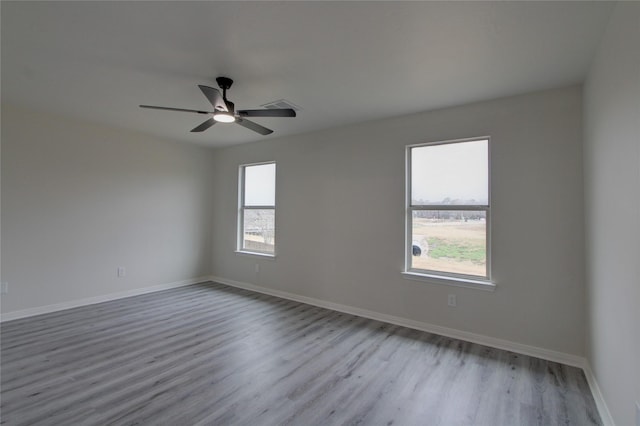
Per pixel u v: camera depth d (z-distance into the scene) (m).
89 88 3.01
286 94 3.08
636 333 1.52
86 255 4.25
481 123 3.20
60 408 2.04
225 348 2.98
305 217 4.53
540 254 2.89
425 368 2.64
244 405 2.11
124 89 3.02
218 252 5.70
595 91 2.26
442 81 2.76
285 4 1.78
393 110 3.51
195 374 2.50
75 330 3.36
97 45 2.25
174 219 5.25
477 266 3.26
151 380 2.40
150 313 3.96
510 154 3.04
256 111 2.71
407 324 3.60
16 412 1.99
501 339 3.05
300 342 3.13
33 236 3.79
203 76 2.72
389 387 2.35
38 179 3.83
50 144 3.91
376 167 3.87
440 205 3.48
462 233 3.36
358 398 2.21
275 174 4.91
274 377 2.47
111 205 4.49
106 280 4.45
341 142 4.17
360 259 3.98
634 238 1.54
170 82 2.85
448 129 3.38
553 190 2.84
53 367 2.57
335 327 3.55
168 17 1.92
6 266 3.60
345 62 2.46
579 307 2.72
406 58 2.38
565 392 2.31
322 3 1.77
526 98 2.98
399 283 3.67
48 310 3.91
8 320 3.60
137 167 4.77
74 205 4.13
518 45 2.18
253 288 5.17
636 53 1.47
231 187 5.55
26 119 3.72
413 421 1.98
